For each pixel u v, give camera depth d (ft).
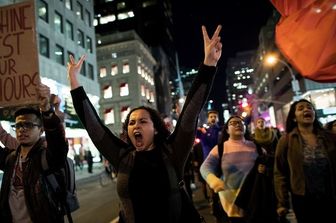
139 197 7.57
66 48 109.09
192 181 39.14
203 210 26.94
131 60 192.65
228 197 15.08
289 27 13.78
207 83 7.90
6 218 10.07
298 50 13.50
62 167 10.14
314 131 12.28
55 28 103.50
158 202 7.52
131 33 195.42
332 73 12.73
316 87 131.64
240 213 14.70
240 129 15.58
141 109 8.50
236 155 15.19
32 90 12.74
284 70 178.29
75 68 9.00
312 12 13.01
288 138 12.28
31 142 10.39
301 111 12.21
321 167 11.45
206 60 8.00
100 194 44.45
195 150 30.81
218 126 25.03
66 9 112.37
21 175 10.14
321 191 11.34
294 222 19.10
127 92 191.42
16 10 13.29
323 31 12.73
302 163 11.62
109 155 8.55
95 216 28.89
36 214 9.64
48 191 9.86
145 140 8.11
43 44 95.50
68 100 104.01
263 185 13.88
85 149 111.65
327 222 11.30
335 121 18.01
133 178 7.73
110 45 194.80
